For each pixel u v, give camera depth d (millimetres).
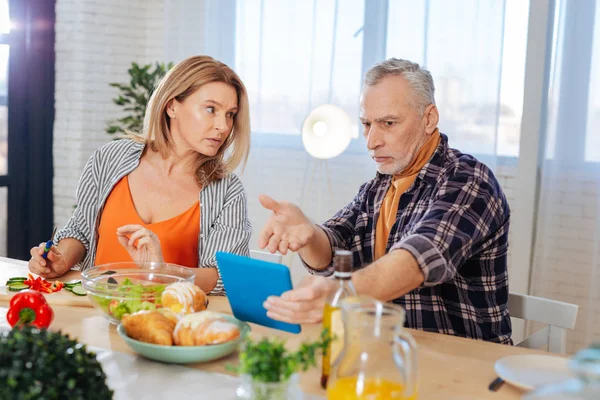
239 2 4629
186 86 2189
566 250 3787
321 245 2102
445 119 4055
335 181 4449
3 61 4656
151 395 1288
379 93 2051
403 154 2076
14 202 4812
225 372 1414
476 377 1440
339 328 1292
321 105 4008
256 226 4703
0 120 4688
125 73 5004
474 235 1855
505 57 3889
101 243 2295
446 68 4035
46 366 1045
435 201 1944
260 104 4625
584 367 861
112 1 4859
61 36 4840
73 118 4852
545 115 3801
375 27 4230
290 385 1082
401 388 1098
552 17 3729
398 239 2098
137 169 2340
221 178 2340
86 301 1858
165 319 1494
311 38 4434
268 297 1454
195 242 2279
